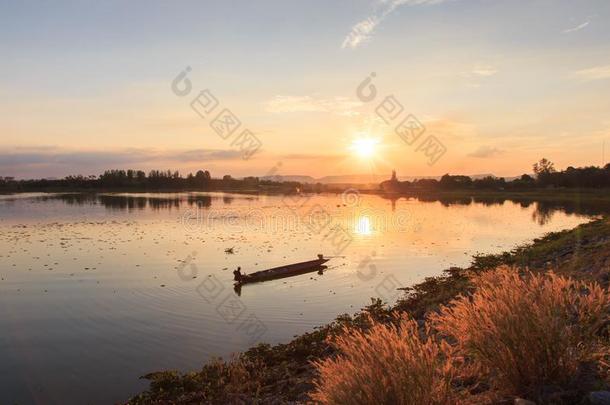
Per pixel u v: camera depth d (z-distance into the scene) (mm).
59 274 24859
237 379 9828
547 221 55875
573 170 138375
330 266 27406
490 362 4449
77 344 14289
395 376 3900
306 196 135125
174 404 9211
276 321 16359
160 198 112812
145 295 20500
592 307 4820
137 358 13008
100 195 129500
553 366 4234
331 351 11180
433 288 18656
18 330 15719
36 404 10438
